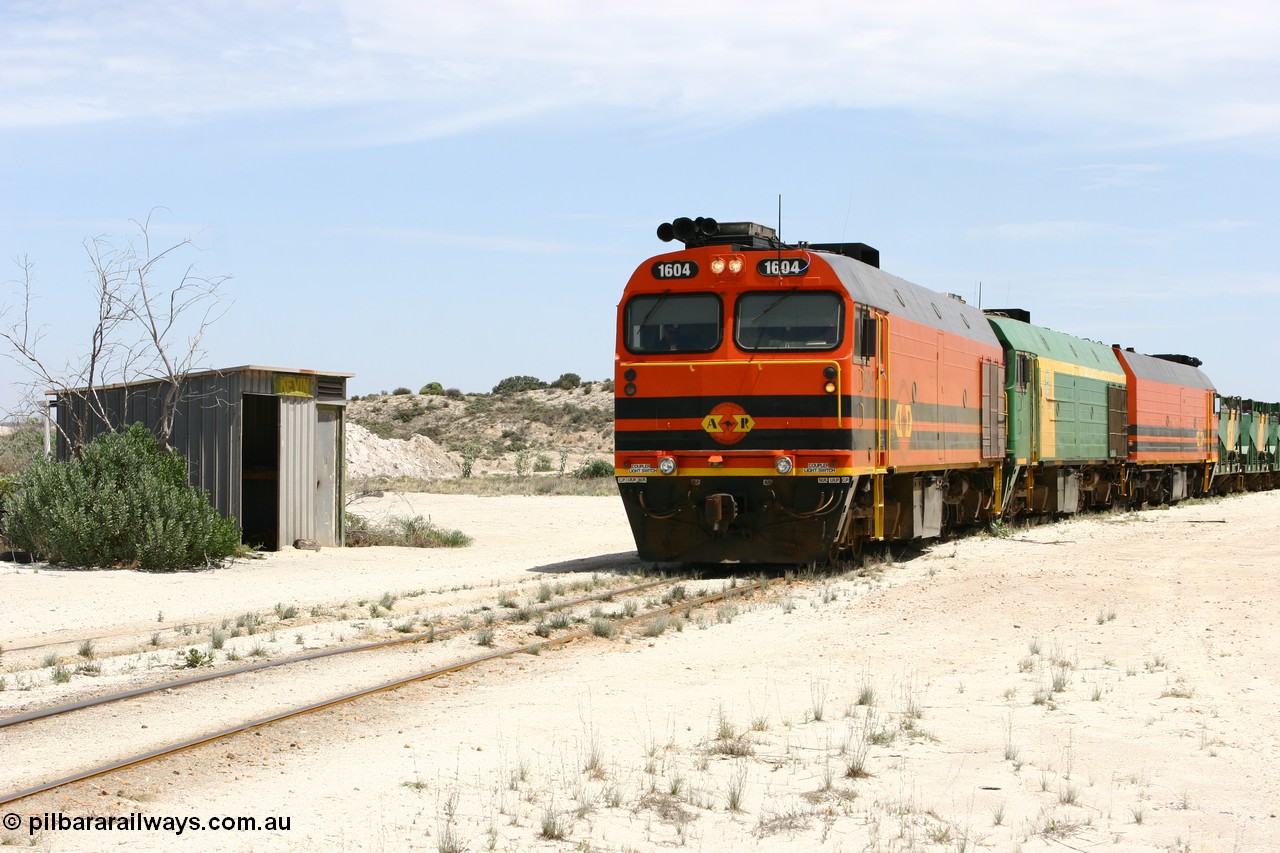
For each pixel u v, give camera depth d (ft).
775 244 62.80
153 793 24.59
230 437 73.10
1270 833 23.61
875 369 61.77
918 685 36.60
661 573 63.16
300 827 22.88
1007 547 77.71
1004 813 24.82
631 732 30.58
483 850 21.91
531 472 259.60
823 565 63.67
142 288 73.92
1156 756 28.94
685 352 60.39
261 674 36.45
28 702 32.45
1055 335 104.42
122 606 51.85
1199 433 148.15
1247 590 56.18
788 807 25.00
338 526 81.46
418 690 34.76
